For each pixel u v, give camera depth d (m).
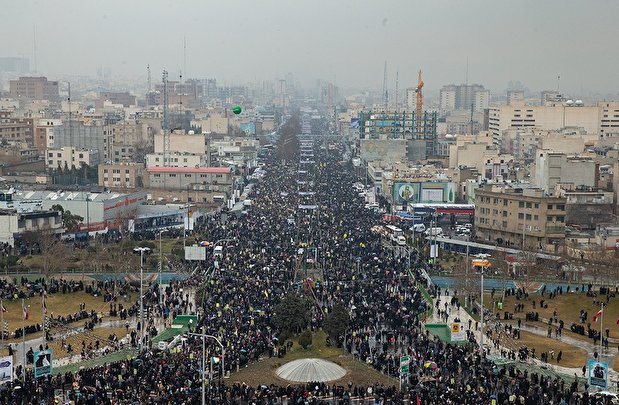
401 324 155.62
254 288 176.62
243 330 145.88
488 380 120.50
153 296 176.25
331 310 156.88
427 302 177.00
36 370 118.62
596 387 120.62
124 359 131.25
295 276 195.38
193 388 113.31
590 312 176.12
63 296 180.62
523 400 112.00
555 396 116.00
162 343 139.75
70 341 148.12
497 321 167.88
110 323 161.50
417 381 121.38
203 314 158.62
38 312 168.12
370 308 164.38
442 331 157.75
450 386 117.12
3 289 180.88
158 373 119.06
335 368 128.62
